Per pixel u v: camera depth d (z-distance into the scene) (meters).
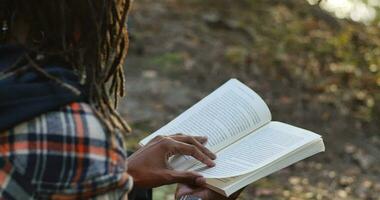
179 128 2.52
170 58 6.96
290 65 7.16
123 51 1.82
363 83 7.10
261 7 8.61
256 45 7.57
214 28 7.87
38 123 1.63
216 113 2.52
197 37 7.52
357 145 5.86
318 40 7.98
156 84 6.41
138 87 6.32
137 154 2.24
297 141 2.31
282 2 8.89
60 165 1.63
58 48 1.73
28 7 1.71
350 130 6.12
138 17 7.72
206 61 6.99
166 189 4.52
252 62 7.08
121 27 1.77
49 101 1.64
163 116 5.86
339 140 5.92
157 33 7.45
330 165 5.41
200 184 2.21
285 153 2.26
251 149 2.35
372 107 6.57
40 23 1.72
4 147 1.62
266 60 7.18
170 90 6.33
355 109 6.55
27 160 1.62
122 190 1.71
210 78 6.72
